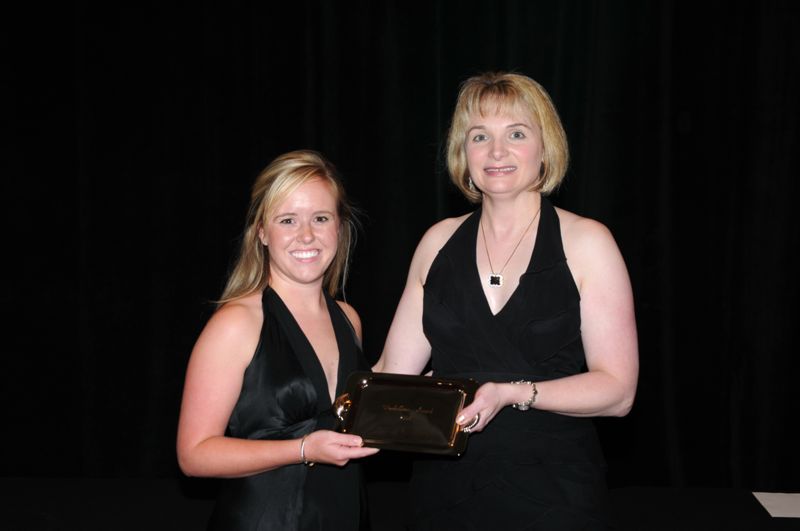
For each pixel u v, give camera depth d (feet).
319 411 6.75
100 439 14.78
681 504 13.10
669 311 13.35
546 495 6.87
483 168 7.19
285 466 6.66
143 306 14.49
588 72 13.23
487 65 13.47
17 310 14.74
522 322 7.12
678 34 13.16
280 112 13.92
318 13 13.75
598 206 13.28
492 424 7.09
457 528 7.09
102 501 13.64
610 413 7.00
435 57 13.60
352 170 13.84
